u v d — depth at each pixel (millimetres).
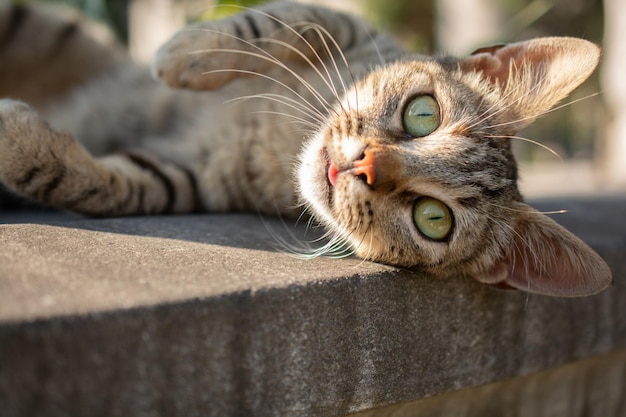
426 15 1101
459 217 326
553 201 484
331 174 327
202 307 233
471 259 325
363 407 275
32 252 251
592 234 383
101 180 338
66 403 217
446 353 300
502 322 318
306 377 258
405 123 334
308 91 376
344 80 372
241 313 240
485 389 331
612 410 391
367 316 273
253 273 259
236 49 355
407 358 287
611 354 377
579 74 334
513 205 343
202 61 348
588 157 1469
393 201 320
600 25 1064
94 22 460
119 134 434
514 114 349
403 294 283
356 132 328
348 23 397
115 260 253
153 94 426
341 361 267
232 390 242
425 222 323
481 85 355
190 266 257
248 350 244
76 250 258
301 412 258
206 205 389
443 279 301
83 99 444
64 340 215
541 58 344
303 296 254
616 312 361
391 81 341
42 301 220
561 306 339
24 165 316
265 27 363
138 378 226
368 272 280
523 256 332
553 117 1343
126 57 458
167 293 233
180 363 232
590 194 558
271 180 379
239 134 384
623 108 753
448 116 338
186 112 410
